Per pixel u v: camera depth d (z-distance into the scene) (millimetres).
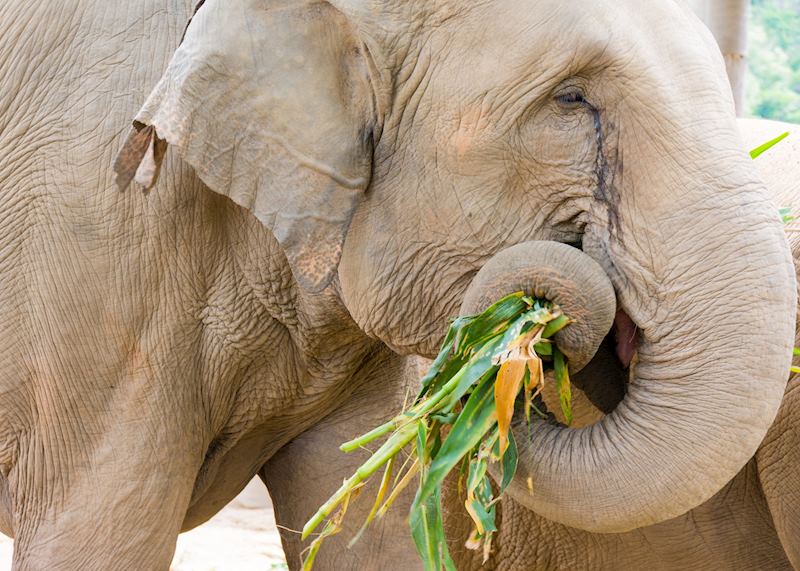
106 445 5664
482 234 4906
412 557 6422
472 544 4703
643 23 4680
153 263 5566
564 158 4758
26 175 5574
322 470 6480
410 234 5039
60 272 5543
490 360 4602
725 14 13328
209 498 6523
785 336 4484
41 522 5797
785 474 6930
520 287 4672
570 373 4754
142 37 5590
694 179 4555
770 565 7332
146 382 5637
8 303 5621
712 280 4512
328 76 4961
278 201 4945
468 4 4809
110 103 5512
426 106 4910
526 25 4723
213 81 4930
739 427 4473
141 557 5699
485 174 4859
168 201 5531
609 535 7559
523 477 4770
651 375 4652
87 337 5586
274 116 4918
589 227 4754
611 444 4676
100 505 5664
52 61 5621
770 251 4496
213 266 5684
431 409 4695
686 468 4539
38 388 5676
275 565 10305
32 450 5766
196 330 5719
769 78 30438
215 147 4949
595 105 4703
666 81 4602
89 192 5496
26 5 5719
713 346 4512
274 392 6059
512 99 4754
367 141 5023
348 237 5191
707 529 7320
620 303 4723
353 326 5887
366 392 6441
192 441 5801
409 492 6402
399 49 4906
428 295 5078
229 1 4973
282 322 5879
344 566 6492
